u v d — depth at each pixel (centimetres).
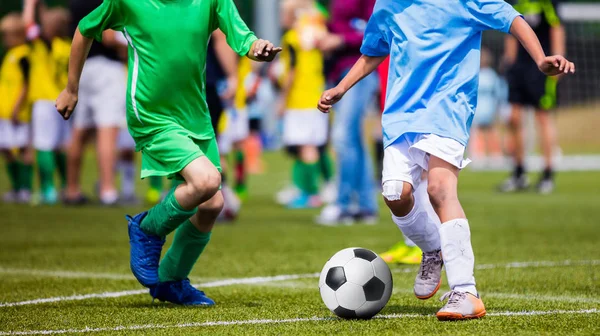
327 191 3167
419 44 1094
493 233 2152
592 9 5062
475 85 1095
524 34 1050
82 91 2736
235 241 2028
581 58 6512
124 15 1183
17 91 3056
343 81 1180
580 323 1021
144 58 1170
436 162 1069
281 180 4328
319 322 1054
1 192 3522
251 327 1023
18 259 1741
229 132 3197
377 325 1026
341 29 2155
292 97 3020
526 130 5609
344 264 1080
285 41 3019
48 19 2917
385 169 1099
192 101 1185
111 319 1094
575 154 5984
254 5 6956
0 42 5591
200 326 1034
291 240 2041
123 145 2878
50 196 3014
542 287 1344
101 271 1579
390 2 1133
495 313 1100
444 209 1063
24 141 3073
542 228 2255
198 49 1177
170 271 1204
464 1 1093
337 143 2375
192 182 1120
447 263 1063
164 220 1148
